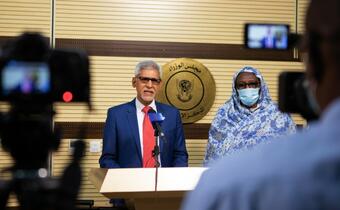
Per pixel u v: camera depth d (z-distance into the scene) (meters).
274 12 5.63
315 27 0.83
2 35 5.24
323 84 0.84
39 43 1.37
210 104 5.52
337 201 0.73
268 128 4.06
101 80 5.36
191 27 5.50
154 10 5.43
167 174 2.67
